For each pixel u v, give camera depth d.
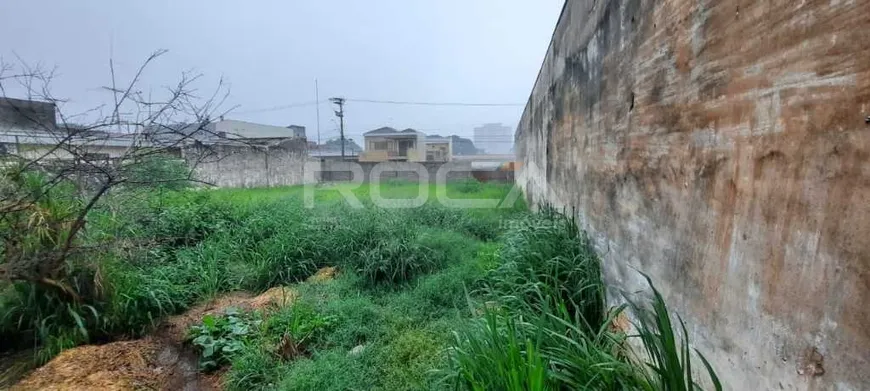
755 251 0.91
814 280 0.74
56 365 2.21
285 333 2.35
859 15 0.64
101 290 2.61
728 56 1.01
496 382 1.27
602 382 1.22
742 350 0.96
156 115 2.79
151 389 2.10
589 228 2.50
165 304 2.87
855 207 0.66
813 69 0.74
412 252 3.57
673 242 1.33
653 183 1.49
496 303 2.26
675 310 1.31
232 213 4.88
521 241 2.73
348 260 3.68
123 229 2.99
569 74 3.23
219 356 2.31
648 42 1.54
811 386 0.75
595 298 2.10
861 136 0.64
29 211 2.39
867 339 0.64
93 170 2.52
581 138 2.77
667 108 1.38
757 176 0.90
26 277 2.32
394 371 2.05
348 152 28.36
